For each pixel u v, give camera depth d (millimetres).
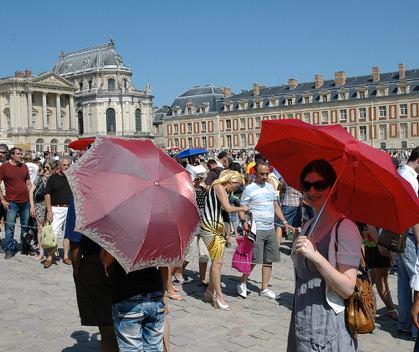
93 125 97875
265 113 90500
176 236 4086
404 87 77688
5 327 6996
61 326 7051
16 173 11594
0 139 45719
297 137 3906
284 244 13398
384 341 6555
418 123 76625
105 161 4203
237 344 6422
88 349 6262
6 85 88938
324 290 3453
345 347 3406
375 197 3631
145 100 101062
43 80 90875
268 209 8492
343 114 83250
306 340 3482
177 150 51844
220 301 7883
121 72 99562
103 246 3871
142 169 4172
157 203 4051
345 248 3373
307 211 9844
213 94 98625
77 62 104875
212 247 7855
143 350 4324
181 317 7473
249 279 9820
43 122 91438
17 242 13586
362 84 81688
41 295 8555
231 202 11805
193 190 4449
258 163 8586
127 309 4191
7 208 11602
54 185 10453
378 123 80000
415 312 5094
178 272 9352
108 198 3992
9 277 9797
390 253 7297
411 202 3418
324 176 3539
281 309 7906
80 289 4973
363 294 3447
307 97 86375
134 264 3873
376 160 3441
